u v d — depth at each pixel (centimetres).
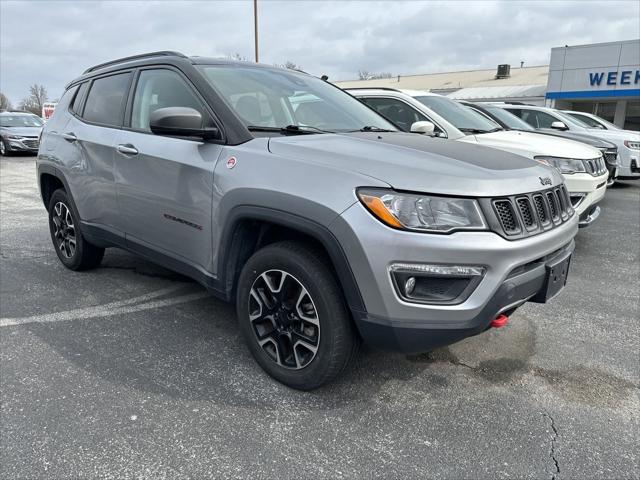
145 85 344
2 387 260
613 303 395
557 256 256
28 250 523
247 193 250
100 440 220
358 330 237
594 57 2230
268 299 264
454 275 212
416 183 217
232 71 325
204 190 277
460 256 210
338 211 220
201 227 285
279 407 246
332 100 361
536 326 348
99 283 418
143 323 340
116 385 263
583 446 223
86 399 250
